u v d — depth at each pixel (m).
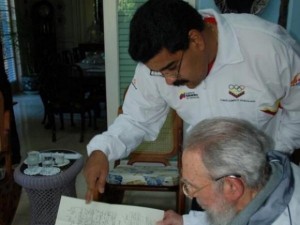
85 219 0.98
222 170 0.66
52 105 3.74
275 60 1.02
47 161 2.18
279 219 0.67
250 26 1.05
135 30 0.81
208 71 1.04
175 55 0.84
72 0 6.48
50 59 5.18
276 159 0.75
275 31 1.06
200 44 0.88
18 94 6.17
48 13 6.38
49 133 4.08
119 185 2.09
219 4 1.95
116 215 1.00
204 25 0.93
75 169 2.12
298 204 0.68
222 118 0.75
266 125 1.16
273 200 0.68
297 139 1.18
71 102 3.72
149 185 2.08
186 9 0.84
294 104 1.13
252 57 1.03
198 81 0.99
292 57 1.06
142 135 1.26
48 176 2.00
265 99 1.08
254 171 0.66
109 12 2.30
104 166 1.07
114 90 2.46
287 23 1.76
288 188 0.70
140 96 1.22
